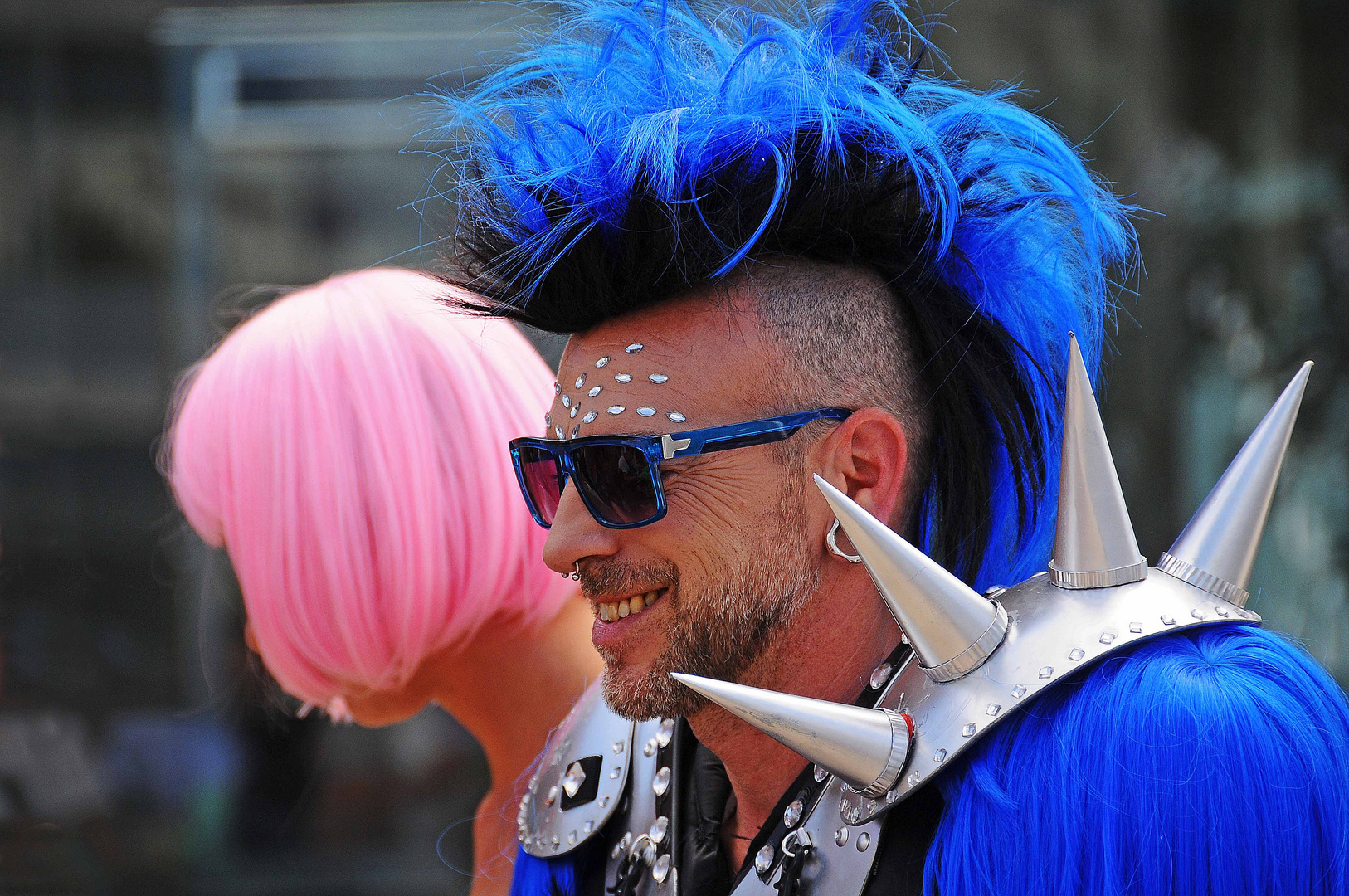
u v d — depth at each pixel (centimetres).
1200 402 1177
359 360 381
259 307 446
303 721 1204
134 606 1222
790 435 267
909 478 284
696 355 266
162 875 1139
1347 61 1179
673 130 266
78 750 1073
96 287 1309
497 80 319
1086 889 227
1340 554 1144
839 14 300
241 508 383
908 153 277
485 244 298
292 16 1165
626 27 293
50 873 920
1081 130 1158
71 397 1299
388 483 378
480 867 415
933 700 247
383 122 1148
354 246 1251
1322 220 1177
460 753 1244
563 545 273
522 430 392
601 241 268
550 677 405
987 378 296
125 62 1273
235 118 1223
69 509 1282
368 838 1212
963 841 238
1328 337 1167
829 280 277
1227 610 241
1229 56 1193
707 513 263
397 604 382
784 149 271
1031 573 304
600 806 317
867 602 276
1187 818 223
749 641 268
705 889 289
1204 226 1185
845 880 254
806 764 275
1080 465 245
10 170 1306
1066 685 239
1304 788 225
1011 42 1153
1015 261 301
